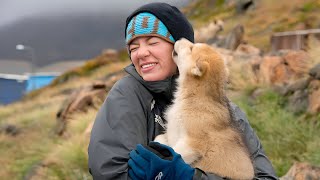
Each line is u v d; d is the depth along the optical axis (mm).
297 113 4781
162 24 1919
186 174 1646
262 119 4598
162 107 1996
